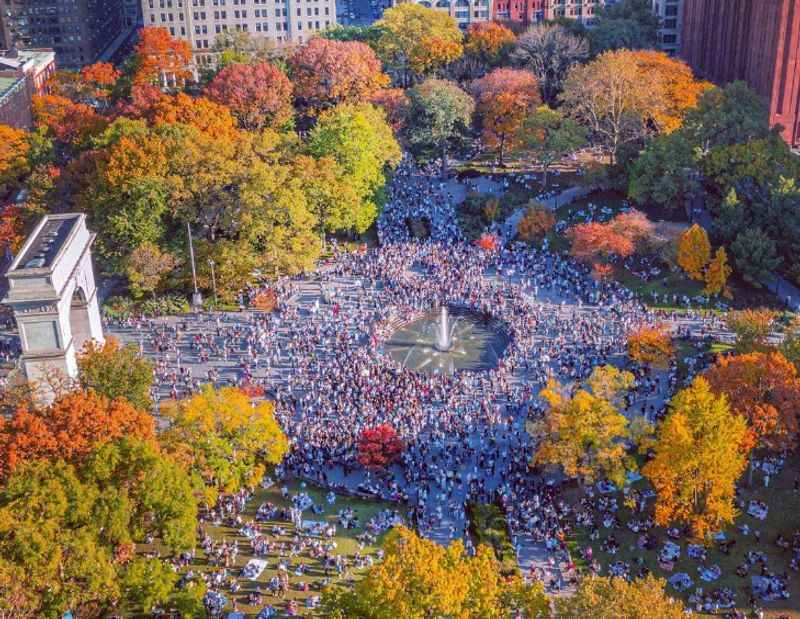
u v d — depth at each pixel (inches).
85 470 3769.7
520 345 5885.8
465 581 3267.7
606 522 4345.5
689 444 4047.7
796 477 4606.3
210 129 7642.7
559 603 3307.1
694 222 7308.1
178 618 3713.1
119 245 6555.1
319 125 7583.7
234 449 4370.1
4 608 3198.8
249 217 6412.4
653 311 6254.9
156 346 6023.6
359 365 5674.2
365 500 4564.5
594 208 7682.1
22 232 6855.3
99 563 3454.7
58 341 4822.8
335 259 7150.6
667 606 3230.8
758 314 5502.0
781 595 3902.6
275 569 4020.7
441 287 6653.5
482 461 4795.8
